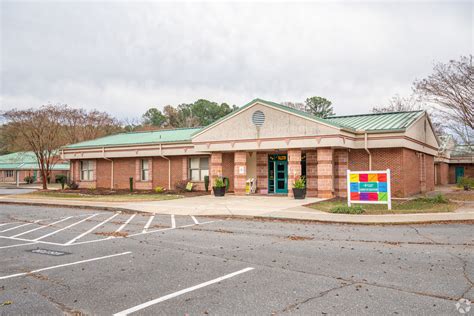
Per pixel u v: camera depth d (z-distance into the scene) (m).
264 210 16.67
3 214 17.59
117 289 6.15
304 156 24.80
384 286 6.11
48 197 26.17
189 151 28.38
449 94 24.36
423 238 10.33
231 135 24.23
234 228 12.59
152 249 9.27
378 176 15.84
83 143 35.72
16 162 57.22
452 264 7.44
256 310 5.14
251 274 6.93
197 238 10.74
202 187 28.61
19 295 5.90
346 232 11.52
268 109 22.95
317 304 5.34
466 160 46.34
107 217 15.96
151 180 31.03
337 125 20.36
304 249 9.07
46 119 40.19
